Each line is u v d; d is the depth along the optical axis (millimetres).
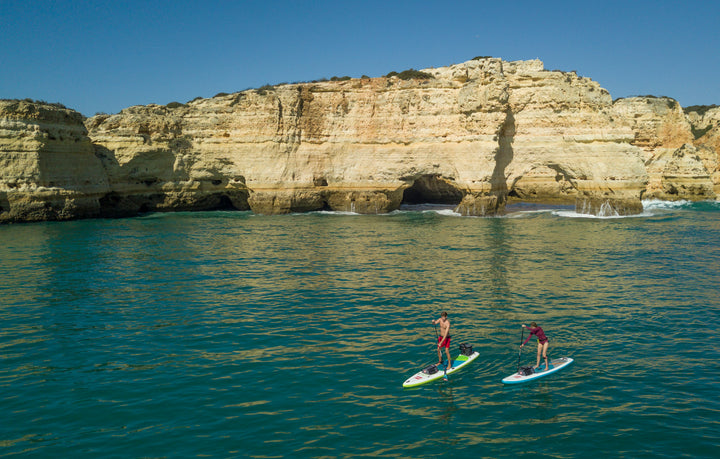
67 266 31875
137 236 45562
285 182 67812
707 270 29938
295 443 11602
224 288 26141
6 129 54688
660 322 20328
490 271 29922
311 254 36000
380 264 32281
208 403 13539
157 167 69625
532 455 11195
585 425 12492
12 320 20781
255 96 68750
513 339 18391
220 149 69688
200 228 51719
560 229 49250
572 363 16312
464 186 63469
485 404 13625
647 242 40688
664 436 11930
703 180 88375
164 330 19516
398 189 68938
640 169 61656
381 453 11203
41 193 56438
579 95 62375
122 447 11445
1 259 34188
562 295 24438
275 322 20469
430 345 17875
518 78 62906
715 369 15773
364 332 19250
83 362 16359
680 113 96625
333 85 69125
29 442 11664
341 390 14359
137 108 70125
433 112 65438
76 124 61969
